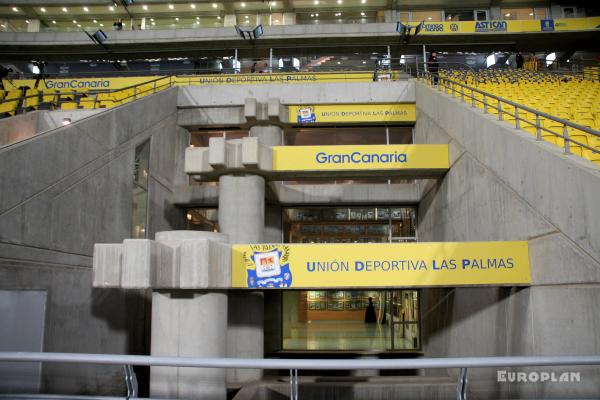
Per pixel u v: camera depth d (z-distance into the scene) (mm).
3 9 39500
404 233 20922
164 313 10281
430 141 17781
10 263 8719
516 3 38281
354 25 35000
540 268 8961
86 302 11445
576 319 7645
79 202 11297
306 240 21047
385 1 38281
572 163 7770
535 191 9102
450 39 35438
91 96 23156
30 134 13891
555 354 8297
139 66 39000
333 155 15234
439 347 16500
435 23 34688
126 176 14258
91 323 11641
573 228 7734
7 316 8641
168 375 10148
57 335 10133
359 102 20672
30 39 36531
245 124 20500
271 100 19750
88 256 11672
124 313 13508
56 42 36531
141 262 9289
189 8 39500
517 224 9914
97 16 40844
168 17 40875
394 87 20781
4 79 23719
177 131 20422
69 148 10906
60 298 10297
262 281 10680
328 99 20719
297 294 20922
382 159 15156
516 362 3842
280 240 20578
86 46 36969
